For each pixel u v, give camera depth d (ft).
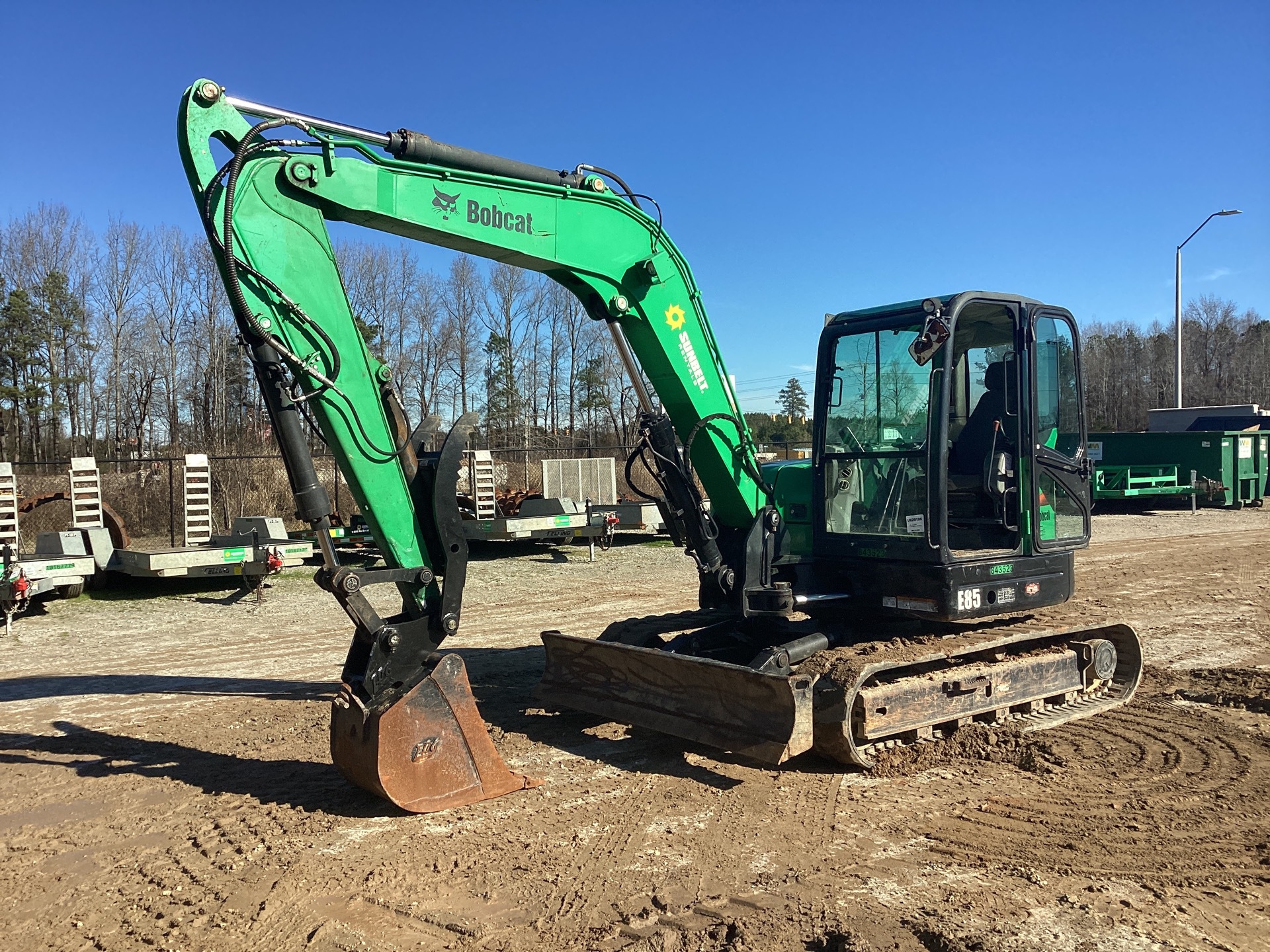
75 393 125.08
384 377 15.40
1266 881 13.05
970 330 22.00
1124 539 60.85
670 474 19.45
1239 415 100.53
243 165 13.99
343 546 50.19
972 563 19.06
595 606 37.22
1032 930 11.48
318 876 13.15
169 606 37.81
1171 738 19.83
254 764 18.37
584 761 18.48
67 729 20.90
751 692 17.53
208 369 124.88
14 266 127.54
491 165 16.17
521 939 11.39
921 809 15.87
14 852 14.21
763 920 11.76
